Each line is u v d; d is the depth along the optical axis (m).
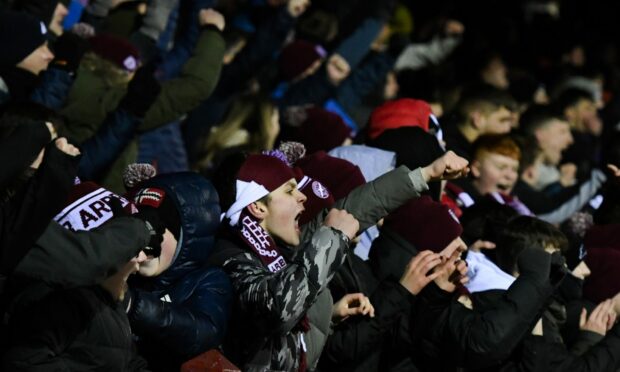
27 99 16.05
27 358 10.30
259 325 12.06
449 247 14.29
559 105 29.00
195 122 21.05
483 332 13.62
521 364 14.41
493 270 14.84
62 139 11.02
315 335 13.14
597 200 22.67
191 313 11.67
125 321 10.98
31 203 10.20
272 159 13.05
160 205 12.02
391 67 23.73
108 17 20.31
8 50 15.91
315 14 25.22
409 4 30.86
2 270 10.22
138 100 15.57
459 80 28.03
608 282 16.28
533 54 33.12
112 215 11.05
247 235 12.79
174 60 20.03
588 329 15.63
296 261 11.99
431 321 13.80
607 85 34.09
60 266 10.28
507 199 19.86
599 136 29.67
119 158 16.84
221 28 18.34
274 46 21.72
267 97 19.83
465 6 31.86
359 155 15.91
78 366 10.55
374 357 13.90
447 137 20.78
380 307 13.65
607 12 36.16
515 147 19.84
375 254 14.45
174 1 20.11
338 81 22.92
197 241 12.15
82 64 17.27
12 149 10.45
